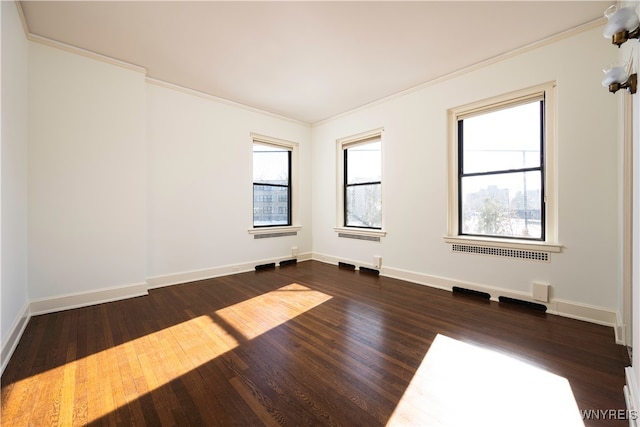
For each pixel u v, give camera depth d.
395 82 3.84
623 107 2.18
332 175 5.32
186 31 2.71
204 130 4.21
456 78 3.53
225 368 1.86
